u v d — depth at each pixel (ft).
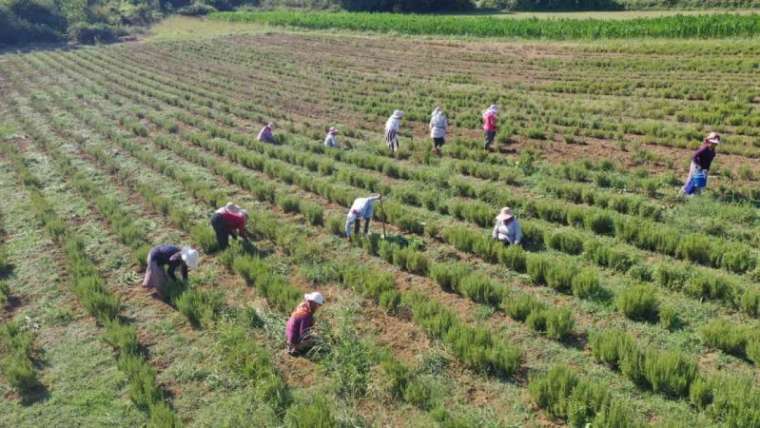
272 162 65.57
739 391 25.72
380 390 29.32
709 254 39.19
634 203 47.55
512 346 30.86
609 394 26.71
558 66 112.27
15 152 76.48
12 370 31.58
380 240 44.86
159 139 77.05
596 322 34.01
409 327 34.96
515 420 27.14
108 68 144.05
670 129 67.36
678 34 130.52
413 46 151.53
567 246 42.47
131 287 41.88
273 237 47.70
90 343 35.40
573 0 201.05
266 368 30.71
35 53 174.09
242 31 211.41
